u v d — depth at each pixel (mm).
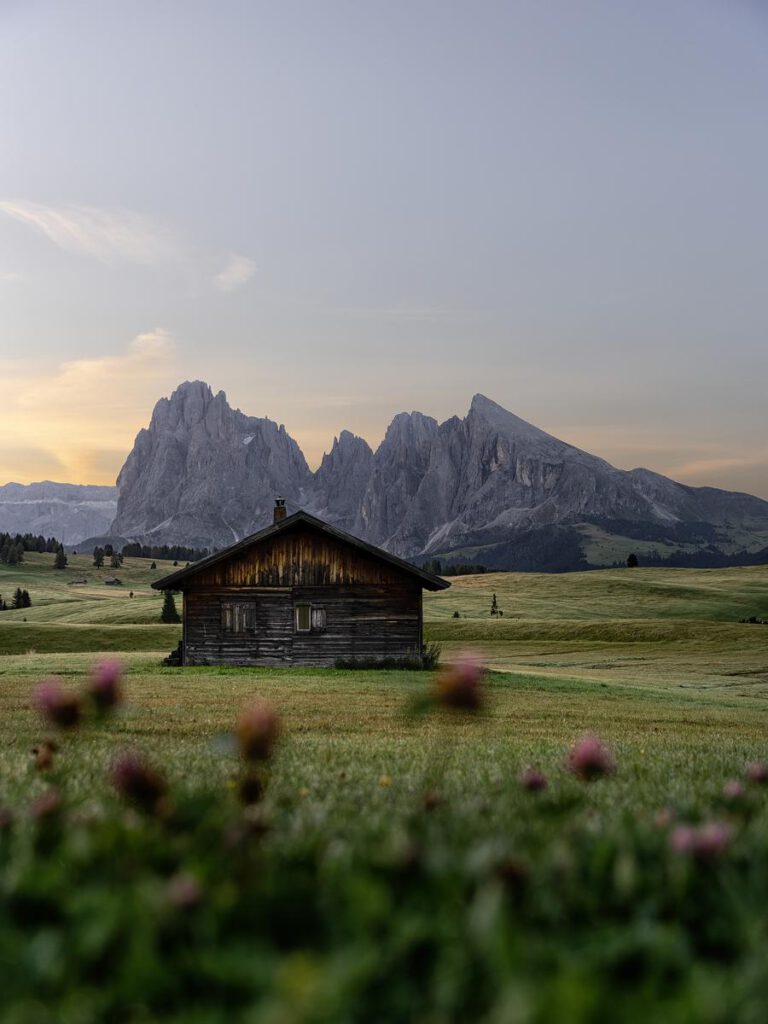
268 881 2703
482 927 2191
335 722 18141
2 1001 2012
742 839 3779
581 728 19703
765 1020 1811
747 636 95625
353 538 44406
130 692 27047
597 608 153250
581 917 2756
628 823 4148
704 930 2633
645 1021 1743
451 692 3127
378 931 2400
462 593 171500
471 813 4289
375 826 3908
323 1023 1799
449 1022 1876
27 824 3719
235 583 44625
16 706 19594
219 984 2053
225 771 6543
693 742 15539
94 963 2197
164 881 2930
